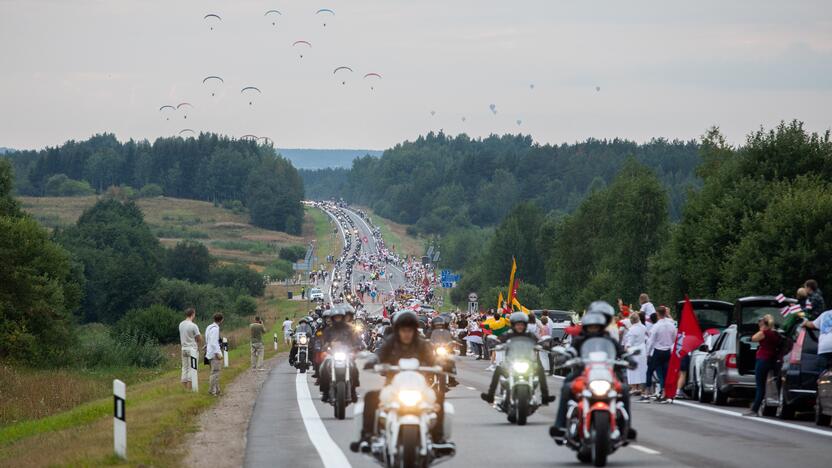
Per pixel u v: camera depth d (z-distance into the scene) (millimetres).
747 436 30391
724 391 41594
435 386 32875
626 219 176500
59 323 125812
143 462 24656
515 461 24766
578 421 23875
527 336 34938
